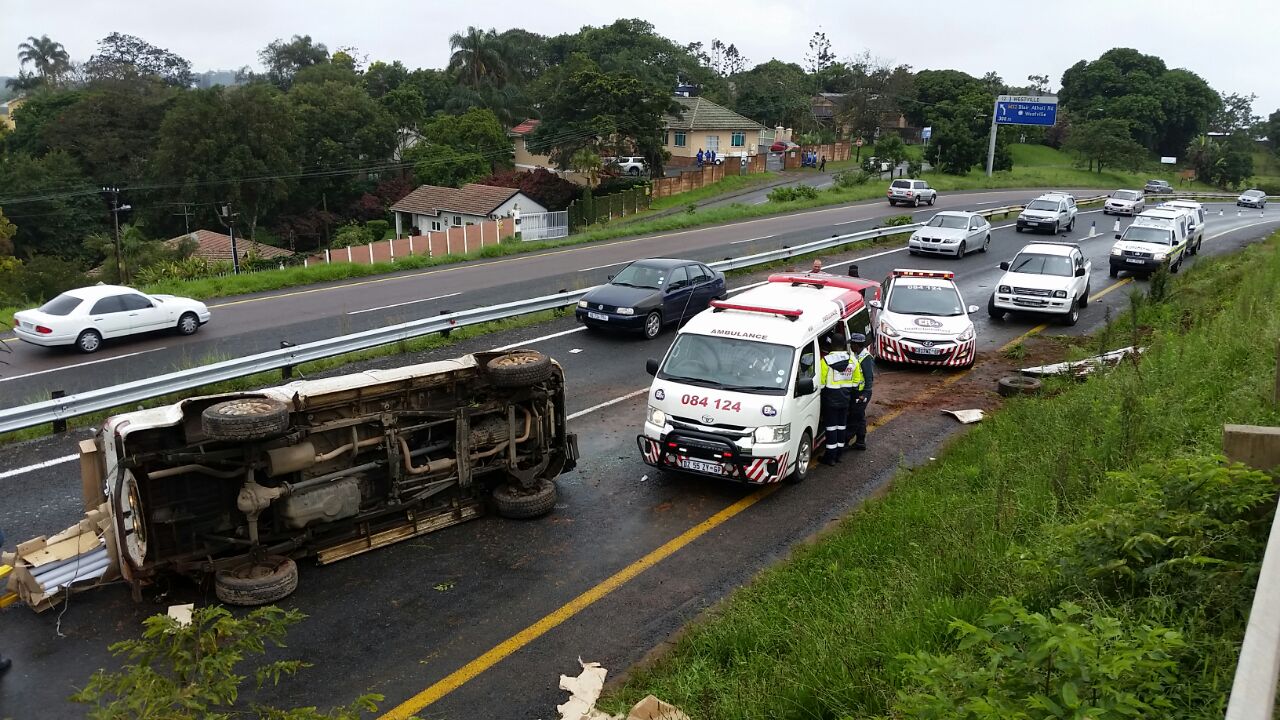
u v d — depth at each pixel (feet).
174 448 24.48
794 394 33.30
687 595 25.80
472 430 30.32
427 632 23.54
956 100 327.67
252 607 24.36
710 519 31.22
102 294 57.00
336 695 20.74
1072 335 62.13
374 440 27.58
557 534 29.76
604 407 44.09
